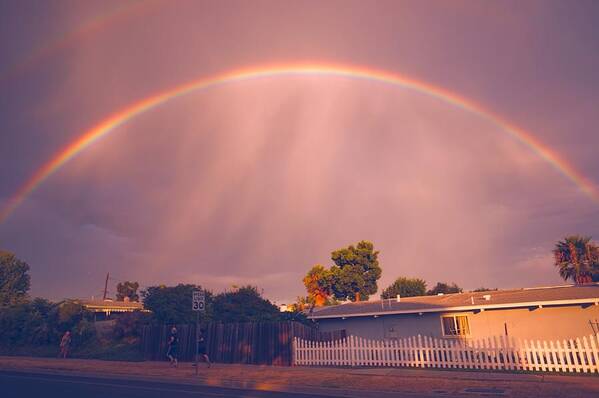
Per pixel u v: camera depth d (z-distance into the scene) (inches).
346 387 575.2
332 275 2667.3
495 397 478.3
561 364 669.9
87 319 1456.7
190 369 847.1
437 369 751.1
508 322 952.9
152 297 1245.1
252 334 954.1
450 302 1045.8
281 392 576.1
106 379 745.0
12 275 2353.6
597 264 1565.0
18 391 588.1
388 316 1084.5
